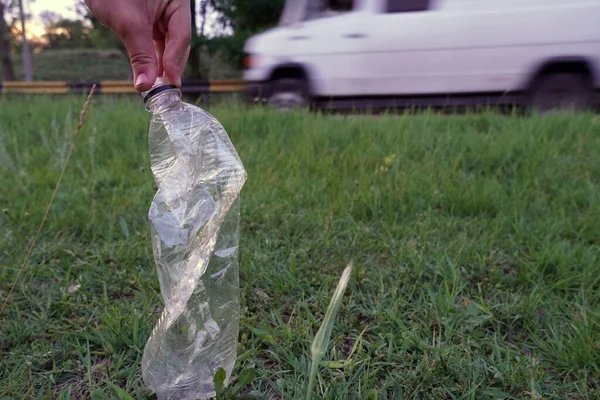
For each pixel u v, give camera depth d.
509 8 5.82
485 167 3.65
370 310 1.86
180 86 1.27
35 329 1.74
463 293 2.05
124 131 4.52
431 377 1.49
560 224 2.68
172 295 1.17
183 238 1.14
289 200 2.97
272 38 6.57
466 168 3.69
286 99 6.54
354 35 6.20
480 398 1.44
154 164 1.21
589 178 3.41
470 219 2.79
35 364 1.57
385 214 2.81
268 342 1.67
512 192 3.12
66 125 4.16
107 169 3.62
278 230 2.57
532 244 2.41
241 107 5.67
